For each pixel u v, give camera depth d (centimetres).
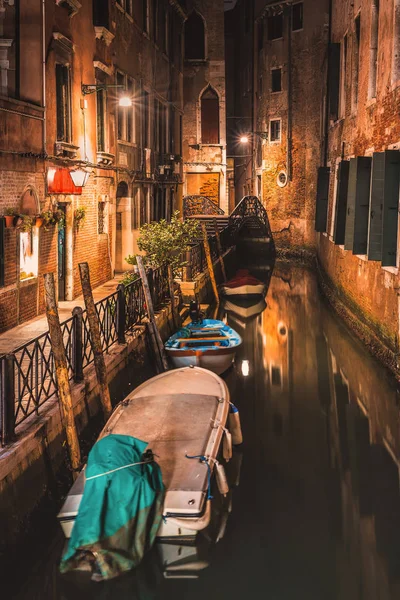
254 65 3584
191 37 3394
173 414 807
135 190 2028
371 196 1196
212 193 3478
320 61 2991
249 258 3177
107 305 1055
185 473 680
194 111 3425
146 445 674
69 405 750
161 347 1213
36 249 1259
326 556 663
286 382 1214
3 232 1101
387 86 1245
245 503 766
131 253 1972
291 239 3238
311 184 3064
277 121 3300
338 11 1983
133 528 628
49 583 613
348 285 1642
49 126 1304
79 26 1492
